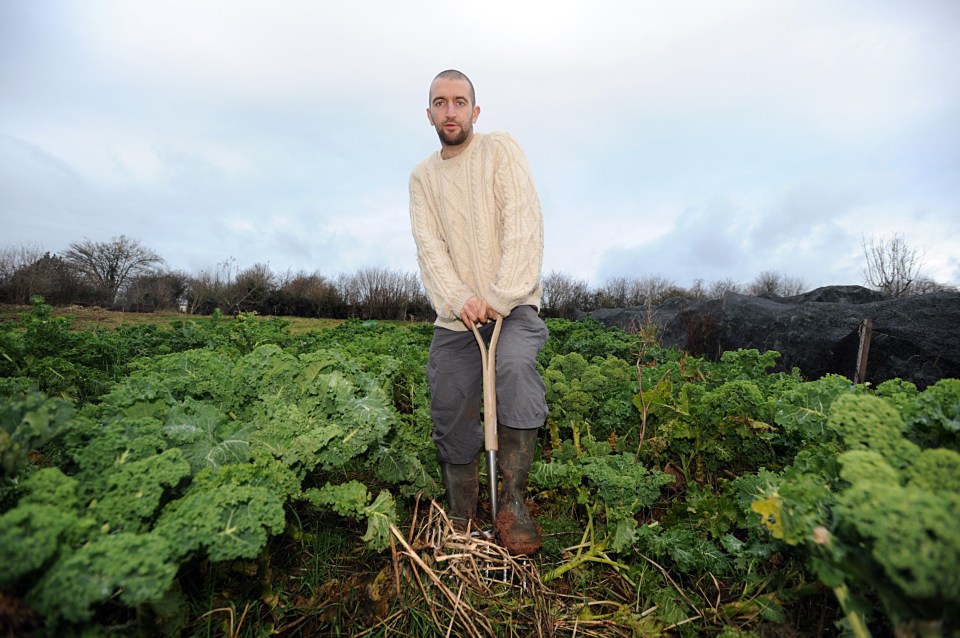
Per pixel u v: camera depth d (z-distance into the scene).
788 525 1.42
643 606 2.04
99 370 5.00
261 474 1.86
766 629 1.85
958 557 1.00
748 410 2.97
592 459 2.61
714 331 8.16
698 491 2.63
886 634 1.66
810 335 6.46
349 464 2.84
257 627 1.80
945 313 5.35
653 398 3.24
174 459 1.67
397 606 1.93
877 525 1.10
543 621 1.93
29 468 1.84
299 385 2.66
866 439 1.51
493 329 2.46
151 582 1.24
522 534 2.07
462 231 2.62
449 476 2.53
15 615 1.10
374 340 6.72
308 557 2.23
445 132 2.51
